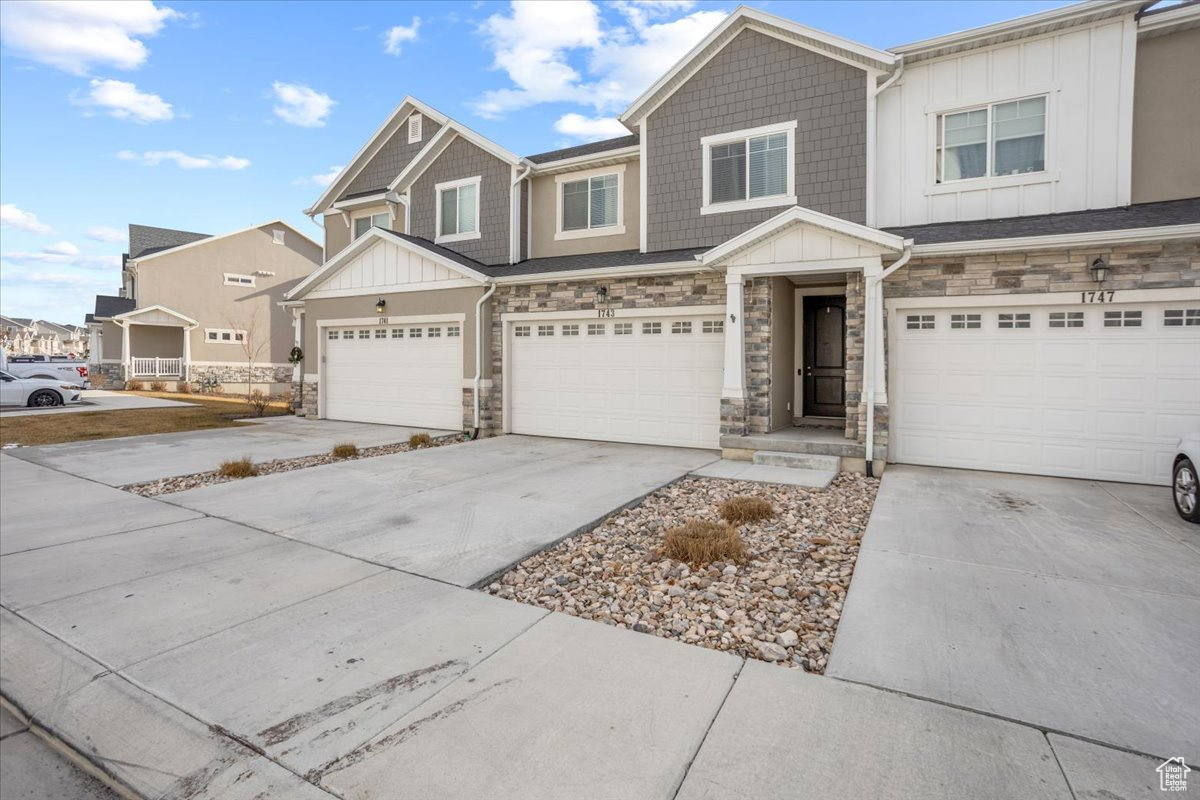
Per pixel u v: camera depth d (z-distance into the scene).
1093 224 8.15
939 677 3.26
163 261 26.44
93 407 18.19
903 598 4.30
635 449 10.84
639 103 11.98
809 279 11.10
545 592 4.53
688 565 4.98
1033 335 8.41
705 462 9.50
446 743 2.73
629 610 4.22
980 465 8.77
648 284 11.02
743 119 11.23
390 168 18.03
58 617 4.11
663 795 2.39
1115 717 2.89
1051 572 4.78
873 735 2.76
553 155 14.86
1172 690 3.12
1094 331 8.09
